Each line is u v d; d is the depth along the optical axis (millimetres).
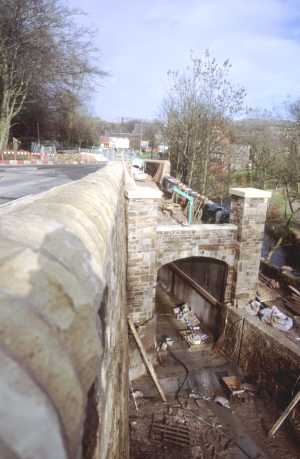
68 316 806
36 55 22922
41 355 618
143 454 7332
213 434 7996
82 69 26391
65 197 2057
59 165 22547
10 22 20609
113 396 2137
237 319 10477
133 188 9414
